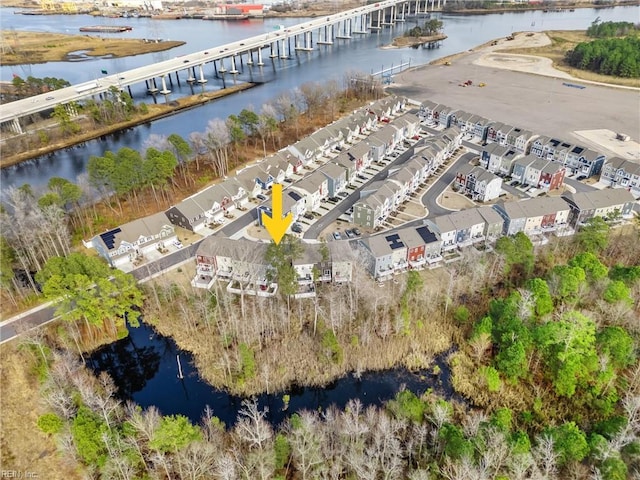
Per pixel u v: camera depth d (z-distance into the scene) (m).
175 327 76.62
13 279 79.94
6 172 136.38
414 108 172.75
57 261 71.06
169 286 81.00
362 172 123.94
